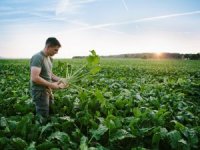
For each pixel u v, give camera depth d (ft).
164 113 7.67
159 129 6.59
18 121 7.20
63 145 6.05
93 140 6.67
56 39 7.49
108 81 14.94
